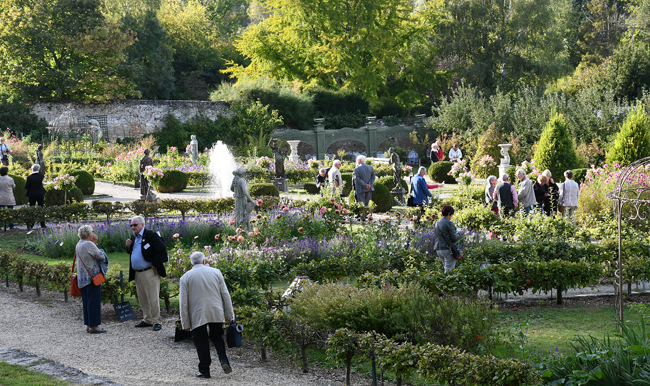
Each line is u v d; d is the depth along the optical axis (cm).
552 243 991
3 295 901
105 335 694
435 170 2603
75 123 3378
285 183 2275
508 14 4088
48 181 2016
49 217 1447
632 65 3388
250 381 530
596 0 4872
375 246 1002
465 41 4066
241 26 6662
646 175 1250
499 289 805
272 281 900
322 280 900
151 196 1795
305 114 4022
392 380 546
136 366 569
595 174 1579
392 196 1883
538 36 4116
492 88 4094
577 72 4238
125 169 2458
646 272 862
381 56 4312
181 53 5050
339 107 4228
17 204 1789
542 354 574
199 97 4919
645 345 446
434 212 1282
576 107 3028
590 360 438
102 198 1962
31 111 3316
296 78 4391
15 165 2167
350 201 1688
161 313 808
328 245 1080
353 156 4019
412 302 599
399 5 4400
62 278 857
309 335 577
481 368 445
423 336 562
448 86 4616
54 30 3369
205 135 3634
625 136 1827
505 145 2347
